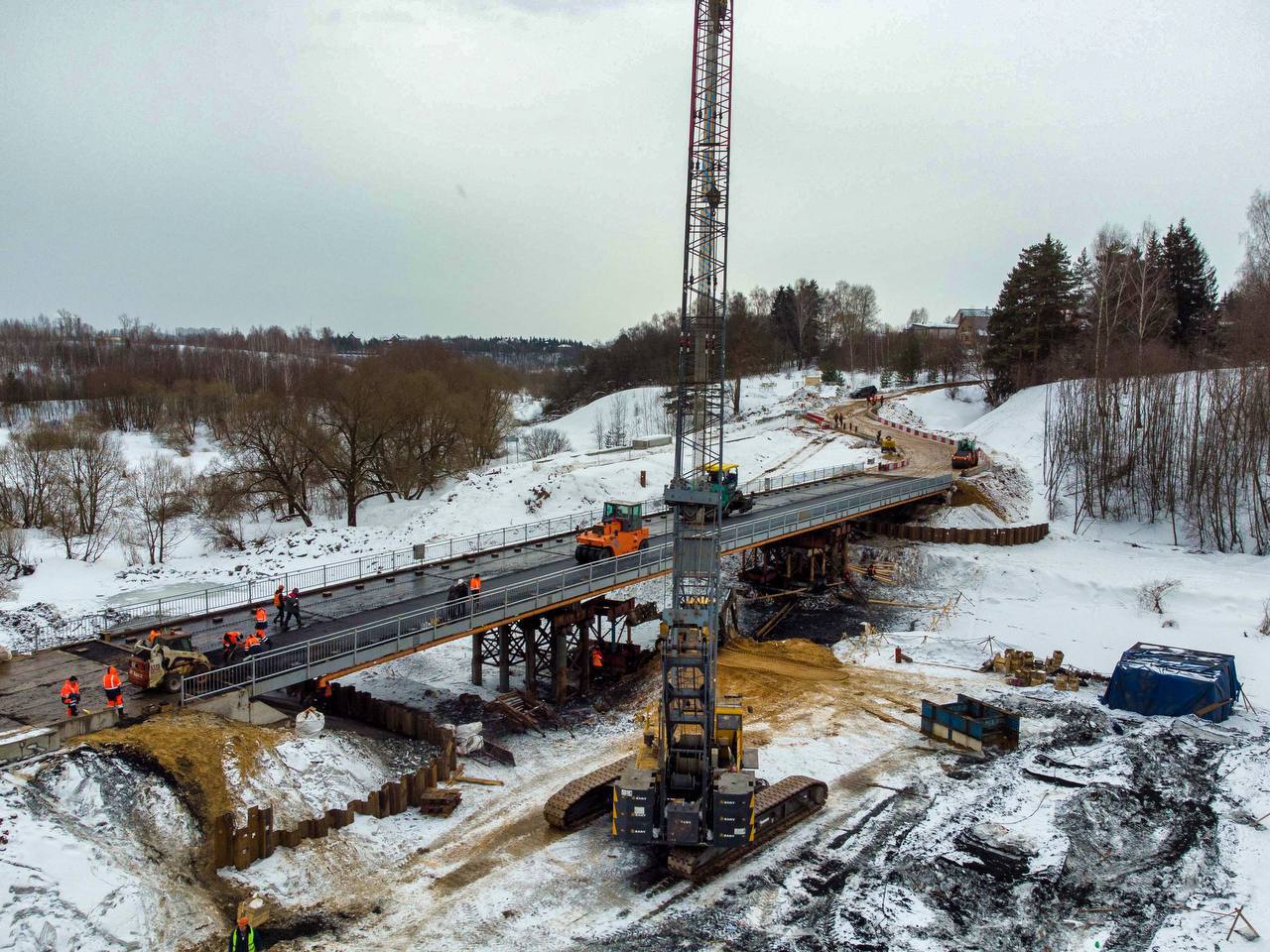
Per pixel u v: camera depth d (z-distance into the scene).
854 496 54.88
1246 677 37.94
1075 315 95.69
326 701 31.97
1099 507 65.06
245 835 21.12
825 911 21.02
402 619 30.08
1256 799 26.61
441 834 24.34
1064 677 37.34
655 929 20.23
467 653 41.66
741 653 41.75
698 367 26.66
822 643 45.12
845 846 24.06
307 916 20.20
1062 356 89.31
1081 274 97.81
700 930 20.22
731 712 25.11
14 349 199.75
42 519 65.06
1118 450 65.25
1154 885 22.22
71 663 28.06
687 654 23.62
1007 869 22.80
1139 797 26.92
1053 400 85.81
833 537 53.34
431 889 21.69
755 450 84.44
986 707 31.30
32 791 19.91
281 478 65.88
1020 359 95.75
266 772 23.89
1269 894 21.47
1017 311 96.06
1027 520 64.31
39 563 54.44
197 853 20.86
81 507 62.12
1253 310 70.12
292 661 27.39
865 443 84.88
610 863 23.09
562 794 25.25
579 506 63.00
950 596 52.03
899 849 23.84
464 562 42.38
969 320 162.38
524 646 37.69
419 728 29.77
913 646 43.16
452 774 27.89
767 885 22.19
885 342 159.50
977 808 26.14
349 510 66.69
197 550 61.00
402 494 73.50
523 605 32.47
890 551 57.34
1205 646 41.91
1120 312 85.56
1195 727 32.25
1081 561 54.62
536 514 61.81
